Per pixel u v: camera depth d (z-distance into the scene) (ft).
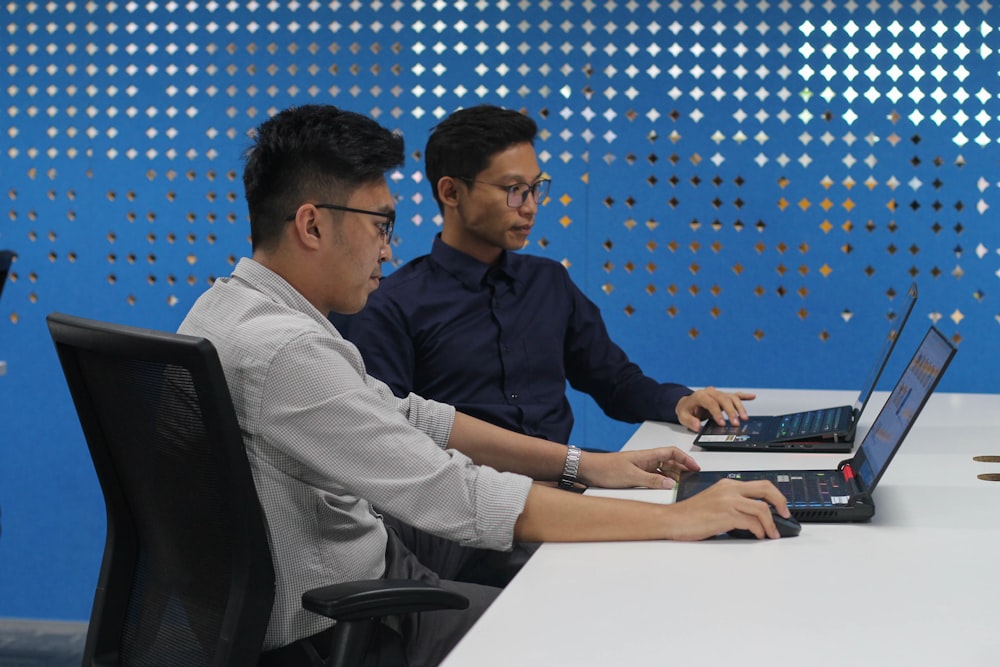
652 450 5.77
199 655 4.16
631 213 11.18
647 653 3.15
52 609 11.89
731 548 4.27
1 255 8.82
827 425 6.49
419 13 11.34
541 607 3.57
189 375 3.84
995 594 3.65
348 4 11.41
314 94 11.51
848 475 5.32
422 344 7.32
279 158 4.60
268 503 4.34
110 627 4.67
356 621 4.00
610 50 11.11
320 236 4.64
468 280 7.38
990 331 10.76
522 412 7.35
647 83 11.08
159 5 11.63
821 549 4.23
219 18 11.55
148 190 11.75
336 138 4.58
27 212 11.89
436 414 5.87
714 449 6.45
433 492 4.38
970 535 4.41
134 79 11.71
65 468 11.83
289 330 4.34
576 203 11.27
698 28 10.96
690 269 11.16
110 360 4.16
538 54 11.21
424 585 4.06
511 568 6.23
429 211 11.48
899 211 10.83
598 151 11.19
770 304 11.07
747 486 4.50
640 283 11.23
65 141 11.82
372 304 7.24
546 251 11.35
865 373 10.95
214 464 3.92
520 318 7.50
